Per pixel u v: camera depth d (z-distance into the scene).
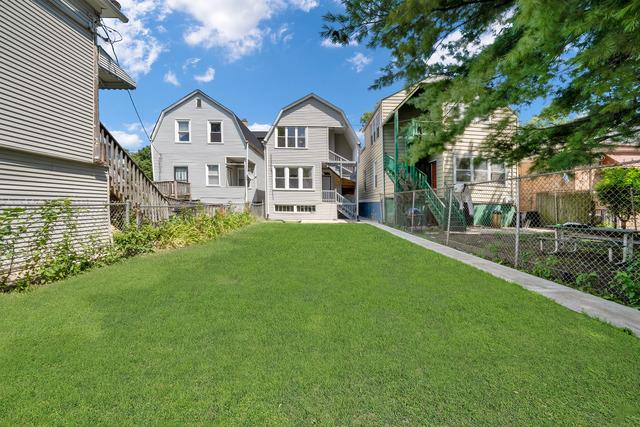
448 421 1.61
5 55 5.21
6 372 2.03
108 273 4.64
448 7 3.31
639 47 2.31
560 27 2.40
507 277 4.36
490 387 1.86
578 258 5.72
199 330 2.66
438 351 2.28
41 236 4.60
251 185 20.28
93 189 7.06
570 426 1.57
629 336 2.50
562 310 3.07
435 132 4.00
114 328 2.70
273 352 2.29
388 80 4.17
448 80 3.96
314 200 18.28
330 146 19.56
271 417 1.64
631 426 1.57
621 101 3.36
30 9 5.62
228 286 3.96
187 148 18.53
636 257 4.41
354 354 2.25
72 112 6.49
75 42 6.59
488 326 2.71
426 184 11.77
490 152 5.37
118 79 8.34
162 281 4.20
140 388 1.87
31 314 3.02
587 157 4.22
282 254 6.14
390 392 1.83
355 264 5.21
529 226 11.74
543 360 2.15
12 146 5.30
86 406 1.72
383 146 15.52
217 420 1.62
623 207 7.12
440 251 6.47
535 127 5.02
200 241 7.77
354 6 3.58
